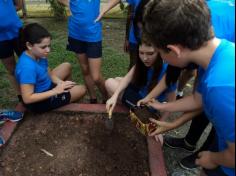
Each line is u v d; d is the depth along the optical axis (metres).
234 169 1.46
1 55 3.01
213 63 1.28
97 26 2.95
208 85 1.23
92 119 2.91
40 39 2.57
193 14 1.26
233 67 1.21
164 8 1.28
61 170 2.44
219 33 1.90
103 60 4.27
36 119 2.90
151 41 1.38
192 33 1.26
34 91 2.78
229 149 1.26
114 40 5.01
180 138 2.79
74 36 3.03
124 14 5.86
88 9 2.86
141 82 2.68
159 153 2.52
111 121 2.79
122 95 2.84
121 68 4.09
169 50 1.34
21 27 2.98
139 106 2.38
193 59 1.35
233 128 1.18
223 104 1.17
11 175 2.39
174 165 2.64
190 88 3.68
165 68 2.48
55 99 2.87
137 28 2.35
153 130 2.20
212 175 1.62
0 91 3.61
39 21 5.80
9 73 3.17
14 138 2.70
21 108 2.95
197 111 1.94
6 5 2.79
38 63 2.75
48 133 2.77
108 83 2.98
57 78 3.00
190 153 2.76
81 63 3.20
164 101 2.64
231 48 1.28
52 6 5.70
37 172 2.42
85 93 3.32
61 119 2.91
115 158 2.55
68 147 2.64
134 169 2.46
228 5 1.94
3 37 2.91
